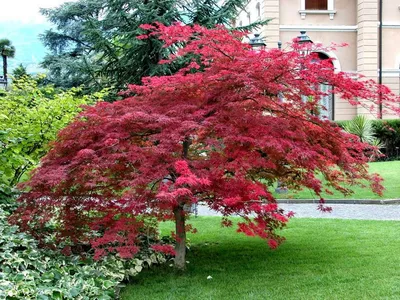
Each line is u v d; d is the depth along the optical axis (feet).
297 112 16.48
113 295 13.80
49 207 15.85
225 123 15.11
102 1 64.59
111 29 54.44
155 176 14.26
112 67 46.47
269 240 15.67
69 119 23.24
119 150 14.92
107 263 15.67
